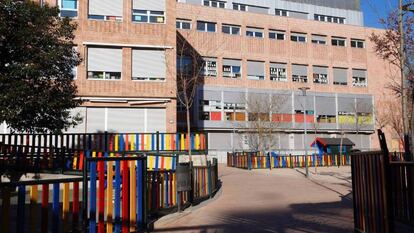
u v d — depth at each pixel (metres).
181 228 8.03
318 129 44.91
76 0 24.42
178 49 39.16
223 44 42.22
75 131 23.44
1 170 16.52
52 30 15.48
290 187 16.72
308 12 50.62
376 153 5.63
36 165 16.33
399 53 11.72
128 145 19.89
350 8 53.19
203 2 45.28
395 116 40.81
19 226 5.01
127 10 24.91
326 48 47.28
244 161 31.08
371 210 5.91
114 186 6.88
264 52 44.00
